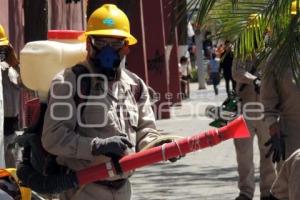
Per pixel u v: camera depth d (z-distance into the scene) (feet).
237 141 36.40
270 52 20.66
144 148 19.69
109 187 19.79
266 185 35.99
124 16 20.18
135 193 41.45
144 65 83.51
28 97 31.42
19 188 20.22
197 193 40.88
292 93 27.91
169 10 20.75
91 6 47.62
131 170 19.53
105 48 19.67
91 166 19.45
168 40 20.84
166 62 91.86
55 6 68.08
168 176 47.39
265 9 20.84
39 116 20.13
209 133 19.17
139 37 83.05
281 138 28.22
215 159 54.39
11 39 56.95
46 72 20.18
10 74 36.55
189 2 20.20
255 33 21.24
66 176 19.45
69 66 20.38
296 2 20.15
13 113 36.94
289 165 18.92
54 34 20.59
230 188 42.09
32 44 20.31
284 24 20.35
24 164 20.10
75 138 19.12
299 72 20.35
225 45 22.07
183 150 19.20
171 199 39.37
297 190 18.43
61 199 20.30
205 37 21.54
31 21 36.86
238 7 21.03
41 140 19.62
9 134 36.78
